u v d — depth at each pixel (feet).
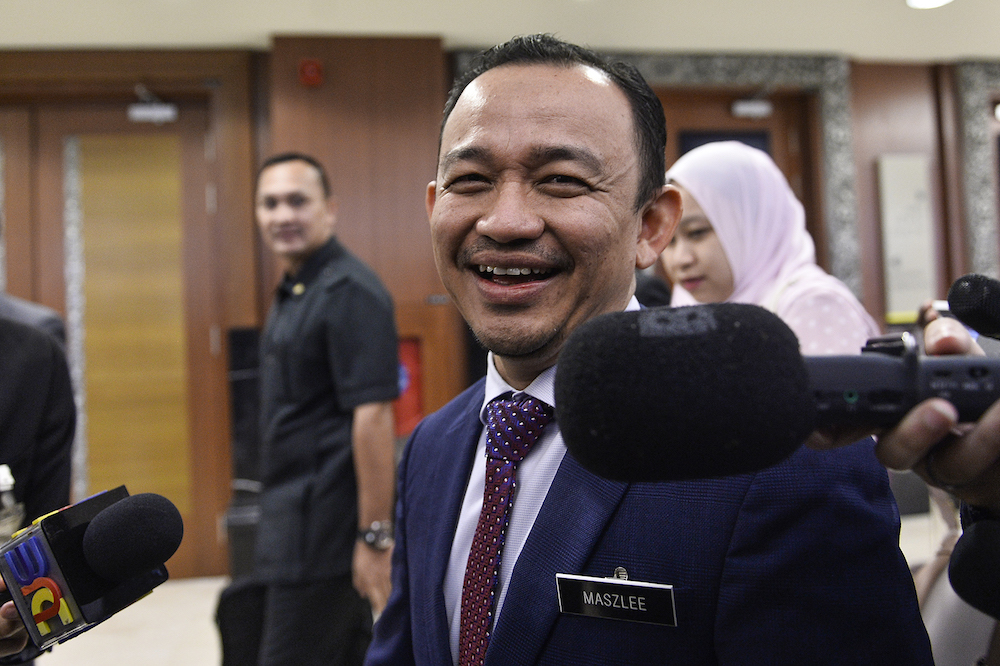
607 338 1.49
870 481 2.04
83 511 2.39
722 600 2.00
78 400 11.96
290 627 6.01
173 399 12.09
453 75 12.19
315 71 11.53
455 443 2.90
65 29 11.11
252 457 11.45
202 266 12.12
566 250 2.24
